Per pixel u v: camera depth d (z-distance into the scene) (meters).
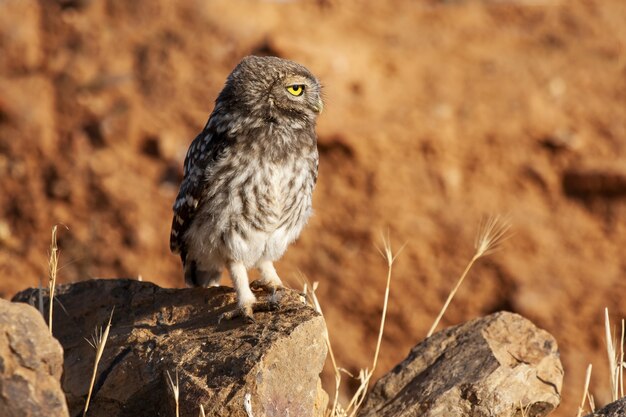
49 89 18.23
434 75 18.41
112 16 19.23
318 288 15.80
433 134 17.17
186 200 8.23
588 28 19.77
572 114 17.89
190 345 7.09
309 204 8.61
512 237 16.33
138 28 19.00
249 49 18.39
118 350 7.30
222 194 8.00
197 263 8.65
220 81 18.08
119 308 7.96
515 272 15.93
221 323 7.46
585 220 16.78
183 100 17.89
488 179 17.08
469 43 19.38
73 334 7.80
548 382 7.66
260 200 8.05
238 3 19.23
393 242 16.16
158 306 7.89
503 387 7.43
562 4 20.44
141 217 16.67
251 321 7.37
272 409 6.64
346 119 17.12
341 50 18.28
